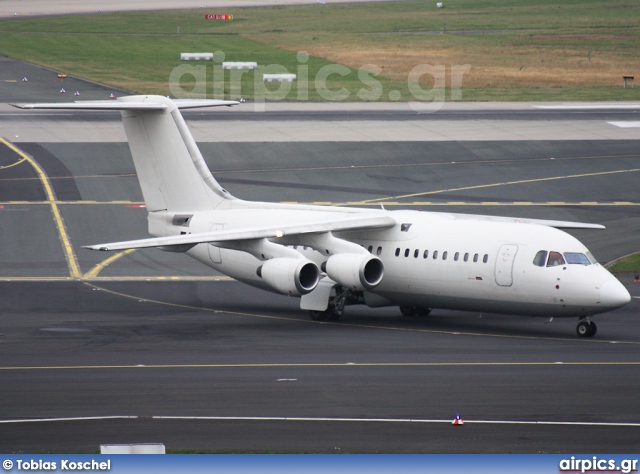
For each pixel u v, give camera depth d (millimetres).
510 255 139500
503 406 98812
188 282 183000
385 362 119812
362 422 93062
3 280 181750
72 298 167750
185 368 116875
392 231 150875
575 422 92875
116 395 103812
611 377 111438
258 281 156875
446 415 95500
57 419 94562
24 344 132250
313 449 84375
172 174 165125
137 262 198500
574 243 138375
